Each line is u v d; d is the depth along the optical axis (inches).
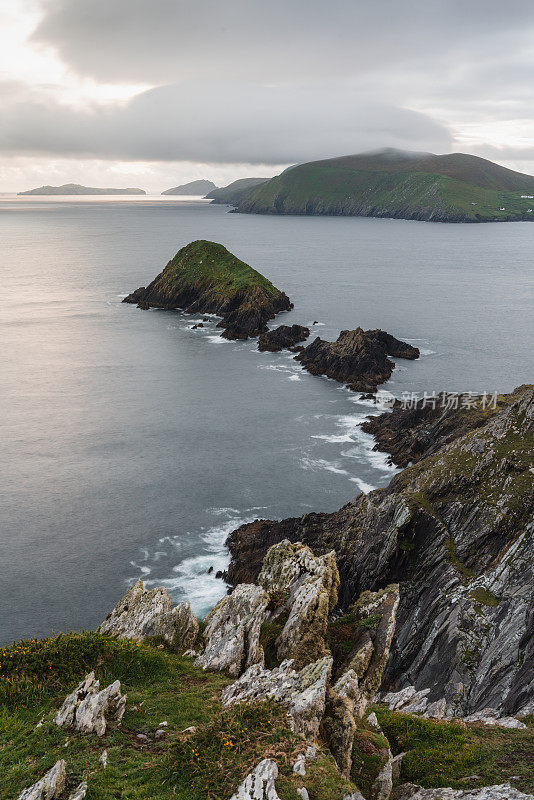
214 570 2723.9
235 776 793.6
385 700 1715.1
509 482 2418.8
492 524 2282.2
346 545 2751.0
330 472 3639.3
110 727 925.2
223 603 1501.0
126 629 1480.1
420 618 2162.9
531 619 1731.1
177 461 3777.1
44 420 4436.5
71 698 978.7
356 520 2861.7
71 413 4589.1
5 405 4736.7
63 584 2615.7
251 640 1262.3
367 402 4872.0
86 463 3732.8
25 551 2837.1
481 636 1861.5
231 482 3511.3
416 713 1473.9
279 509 3223.4
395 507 2625.5
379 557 2529.5
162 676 1155.9
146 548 2876.5
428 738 1146.7
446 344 6737.2
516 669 1620.3
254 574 2559.1
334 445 4033.0
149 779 802.8
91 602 2506.2
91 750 860.0
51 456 3823.8
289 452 3922.2
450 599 2091.5
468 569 2220.7
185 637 1385.3
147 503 3270.2
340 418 4534.9
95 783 781.3
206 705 1032.2
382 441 4020.7
